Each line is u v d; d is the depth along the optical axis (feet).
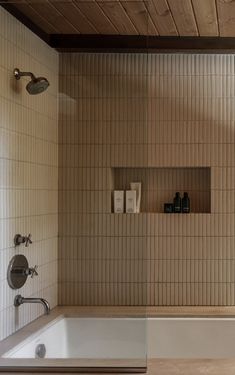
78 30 10.49
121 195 11.02
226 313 11.57
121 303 10.65
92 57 10.77
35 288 9.94
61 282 10.61
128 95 10.93
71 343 9.61
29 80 9.94
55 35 10.48
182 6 9.62
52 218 10.66
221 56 12.32
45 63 10.33
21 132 9.78
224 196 12.33
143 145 11.03
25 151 9.89
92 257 10.74
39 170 10.31
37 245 10.14
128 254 10.82
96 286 10.67
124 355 8.91
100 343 9.39
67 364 8.14
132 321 9.69
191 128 12.35
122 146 11.02
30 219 10.00
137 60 10.79
